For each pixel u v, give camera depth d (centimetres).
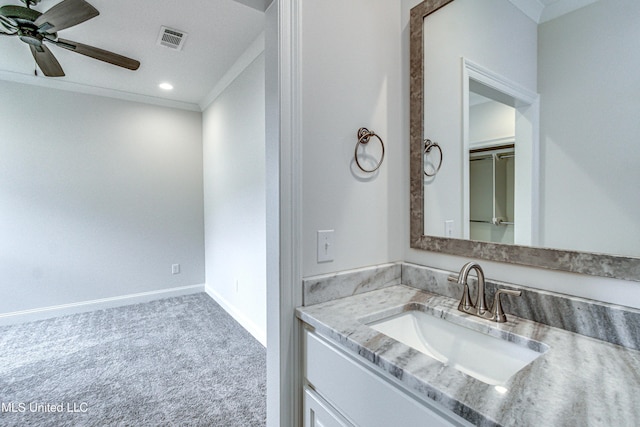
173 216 379
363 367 77
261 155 245
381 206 128
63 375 207
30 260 304
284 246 101
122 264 349
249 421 165
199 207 397
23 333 273
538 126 93
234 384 199
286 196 102
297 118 104
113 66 279
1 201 292
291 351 103
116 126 343
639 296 74
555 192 90
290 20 102
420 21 125
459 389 57
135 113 354
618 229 78
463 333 95
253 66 252
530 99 95
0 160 291
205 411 172
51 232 313
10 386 194
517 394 56
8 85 293
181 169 383
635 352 72
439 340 101
